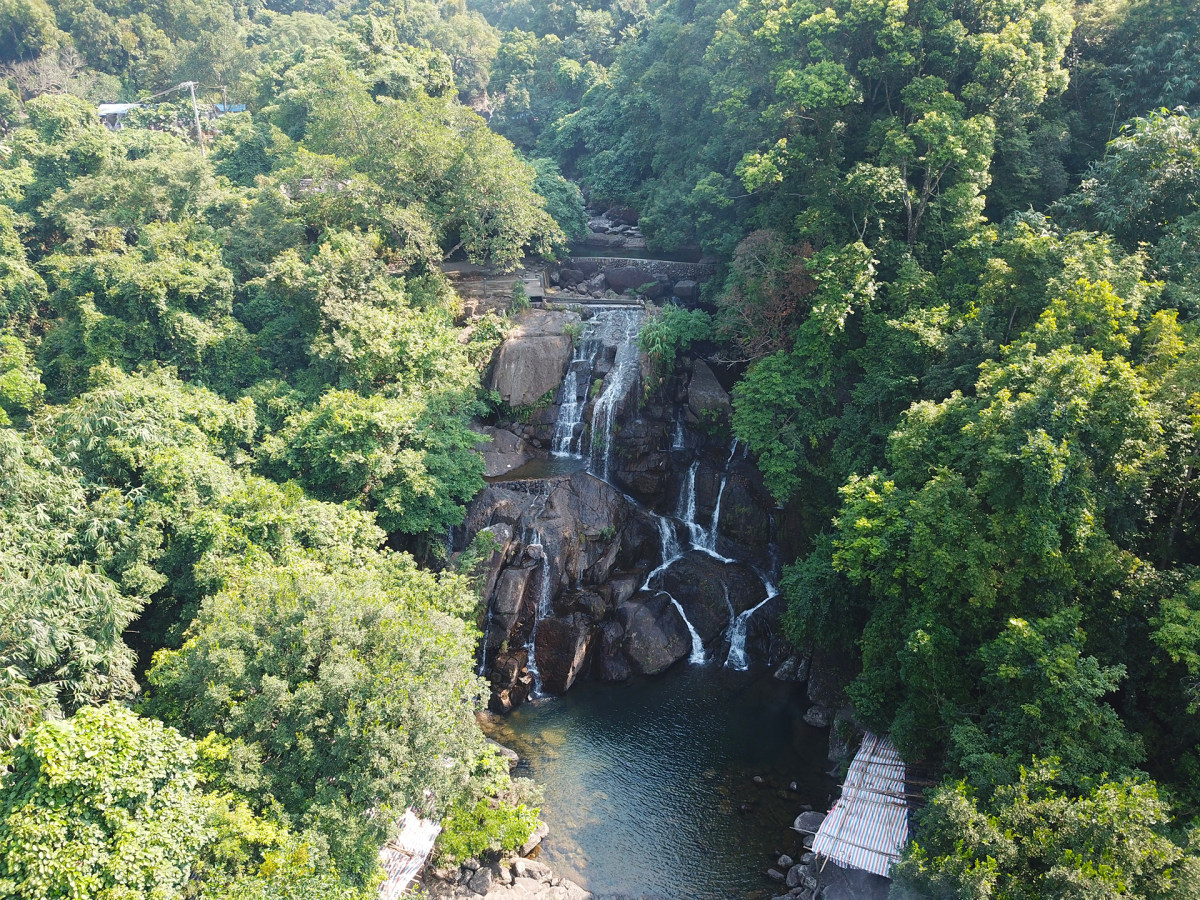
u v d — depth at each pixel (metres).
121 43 101.38
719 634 37.97
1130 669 22.81
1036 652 21.38
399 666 22.12
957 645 24.33
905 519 25.72
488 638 35.75
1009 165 39.34
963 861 17.86
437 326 43.06
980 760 20.67
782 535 39.41
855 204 38.19
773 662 37.00
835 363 37.16
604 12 84.62
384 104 51.31
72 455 29.83
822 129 39.59
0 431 26.72
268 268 43.41
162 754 17.89
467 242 49.91
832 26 38.78
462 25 106.31
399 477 35.66
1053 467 22.09
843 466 34.59
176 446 32.19
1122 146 32.41
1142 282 28.39
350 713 21.06
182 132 83.88
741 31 45.66
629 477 42.47
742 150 47.81
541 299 49.56
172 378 41.06
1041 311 30.00
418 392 39.72
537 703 34.75
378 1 109.56
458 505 38.03
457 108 55.19
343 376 39.94
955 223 36.00
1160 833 18.03
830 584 30.58
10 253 51.53
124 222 53.09
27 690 22.19
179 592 28.97
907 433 28.14
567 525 38.22
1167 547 24.92
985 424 24.64
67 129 63.12
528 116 83.75
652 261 52.72
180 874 17.22
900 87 40.97
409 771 21.30
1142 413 22.75
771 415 36.75
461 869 25.52
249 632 22.19
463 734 24.14
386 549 33.22
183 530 28.81
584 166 70.75
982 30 38.78
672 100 57.56
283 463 35.88
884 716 26.92
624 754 31.47
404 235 46.81
